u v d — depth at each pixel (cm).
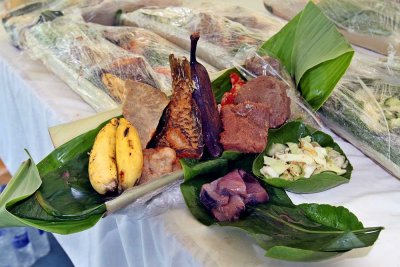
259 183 69
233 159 72
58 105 99
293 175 71
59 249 136
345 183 73
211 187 66
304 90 86
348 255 60
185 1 138
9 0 144
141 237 73
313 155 73
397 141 77
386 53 113
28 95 108
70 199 67
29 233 131
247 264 60
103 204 63
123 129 70
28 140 117
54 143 76
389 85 88
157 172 69
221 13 128
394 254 62
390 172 78
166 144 72
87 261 93
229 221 64
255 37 112
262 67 87
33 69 114
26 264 132
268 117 75
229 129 72
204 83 71
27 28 122
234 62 92
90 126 78
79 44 108
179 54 108
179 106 72
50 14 125
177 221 67
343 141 87
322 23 84
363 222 68
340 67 82
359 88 88
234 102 80
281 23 126
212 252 62
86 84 98
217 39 111
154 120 73
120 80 95
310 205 65
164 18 124
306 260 57
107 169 66
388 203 71
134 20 129
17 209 63
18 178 68
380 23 116
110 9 132
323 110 88
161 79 95
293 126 78
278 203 67
